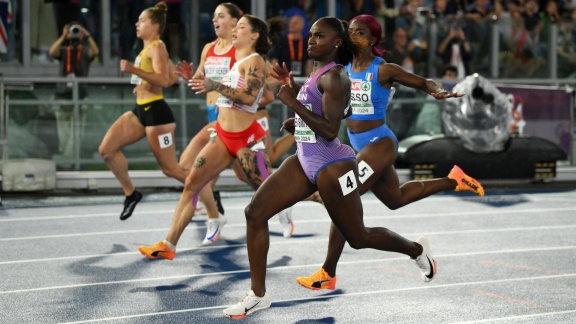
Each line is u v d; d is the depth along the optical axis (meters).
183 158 16.12
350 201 9.80
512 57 27.16
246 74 13.20
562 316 10.38
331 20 9.61
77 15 25.45
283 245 15.08
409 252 10.80
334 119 9.40
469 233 16.48
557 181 24.47
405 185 11.67
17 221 17.59
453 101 23.05
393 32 25.91
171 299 11.22
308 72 24.78
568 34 27.83
